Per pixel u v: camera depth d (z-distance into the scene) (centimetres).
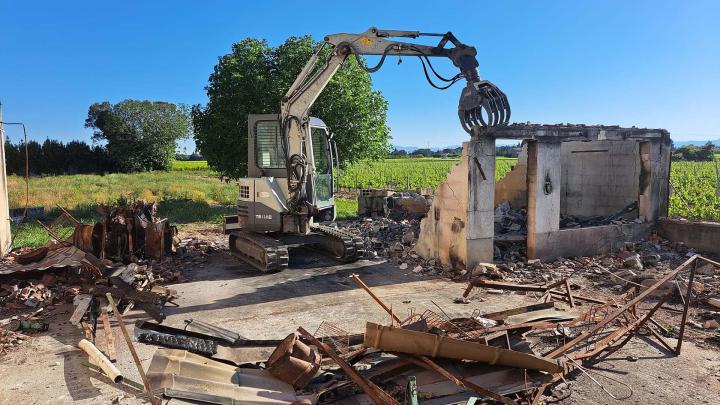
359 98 1991
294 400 439
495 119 896
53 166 5625
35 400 480
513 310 601
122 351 598
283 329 679
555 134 1017
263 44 1997
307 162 1077
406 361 475
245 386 449
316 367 475
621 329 577
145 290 803
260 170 1139
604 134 1073
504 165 4200
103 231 1005
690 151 6372
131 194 2580
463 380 436
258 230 1106
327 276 981
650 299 775
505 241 1086
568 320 601
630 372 527
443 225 1033
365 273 1007
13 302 769
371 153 2131
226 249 1264
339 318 723
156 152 6462
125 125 6209
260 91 1862
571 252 1073
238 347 526
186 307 784
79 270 874
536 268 989
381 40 955
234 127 1894
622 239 1142
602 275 928
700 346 595
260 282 938
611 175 1263
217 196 2561
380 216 1772
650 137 1155
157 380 425
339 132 1953
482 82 899
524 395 454
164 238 1128
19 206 2070
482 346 460
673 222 1151
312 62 1020
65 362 571
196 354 480
